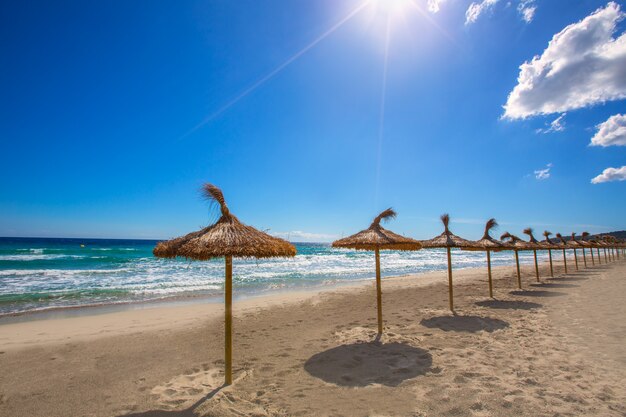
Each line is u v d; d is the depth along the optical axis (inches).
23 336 259.8
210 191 162.7
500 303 368.2
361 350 209.2
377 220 253.6
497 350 205.0
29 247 1691.7
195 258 138.3
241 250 140.0
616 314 295.6
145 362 199.8
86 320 317.4
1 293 474.3
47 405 146.4
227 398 147.1
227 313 164.6
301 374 174.2
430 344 219.1
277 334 259.4
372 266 1072.2
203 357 207.5
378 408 135.5
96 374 181.6
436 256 1784.0
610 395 143.4
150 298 453.4
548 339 226.7
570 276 654.5
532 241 578.9
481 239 402.3
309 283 624.7
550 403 136.9
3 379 176.2
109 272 748.6
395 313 327.6
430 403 138.5
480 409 132.6
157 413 135.9
